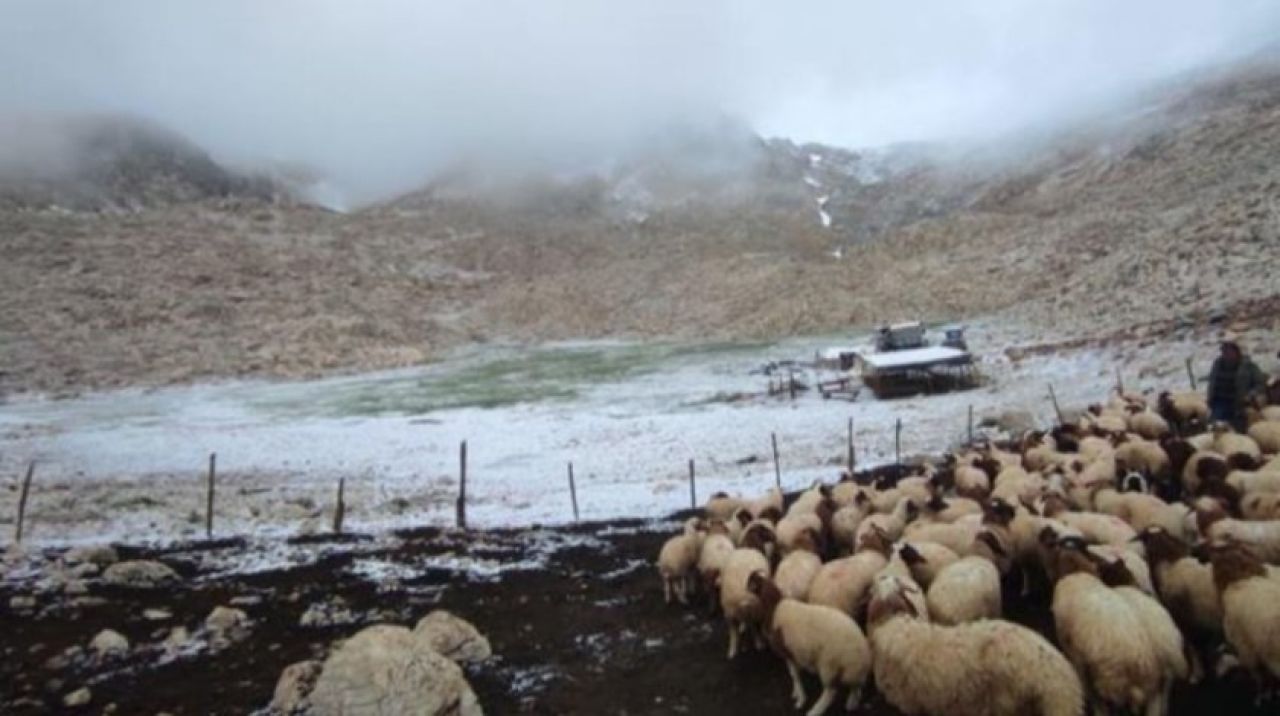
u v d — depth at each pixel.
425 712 9.91
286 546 19.95
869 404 41.56
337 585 16.41
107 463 36.34
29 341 85.50
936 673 8.35
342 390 65.19
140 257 128.00
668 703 10.53
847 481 17.25
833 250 162.12
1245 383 17.61
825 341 76.44
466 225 196.50
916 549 11.34
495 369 75.50
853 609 10.49
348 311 111.31
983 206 162.50
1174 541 10.03
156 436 44.09
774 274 109.62
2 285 106.06
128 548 20.11
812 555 11.95
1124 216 90.44
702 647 12.12
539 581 16.05
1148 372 33.94
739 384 53.97
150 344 87.25
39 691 11.75
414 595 15.59
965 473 16.41
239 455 37.84
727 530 14.77
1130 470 15.55
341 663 10.18
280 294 117.81
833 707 9.73
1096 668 8.08
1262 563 8.92
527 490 27.89
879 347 53.28
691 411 44.91
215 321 100.12
